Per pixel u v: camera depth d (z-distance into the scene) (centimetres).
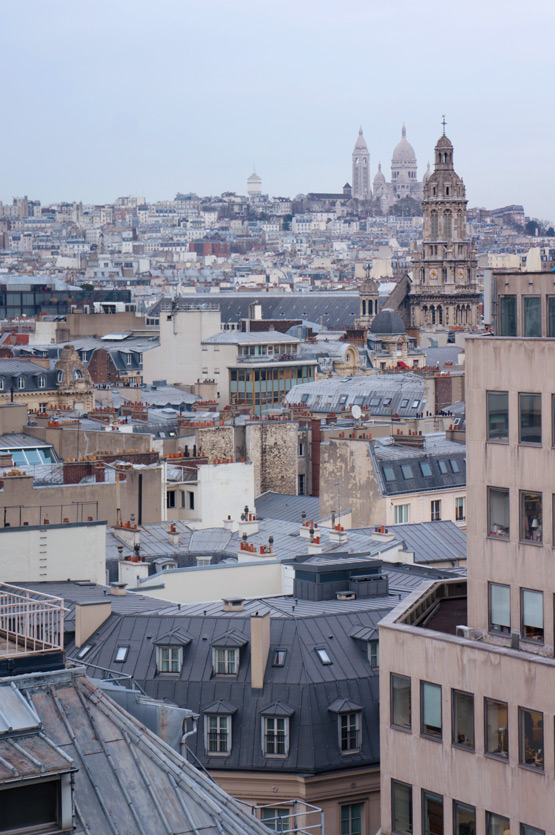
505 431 9225
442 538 18000
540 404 9031
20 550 14238
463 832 8938
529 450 9088
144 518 18650
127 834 6338
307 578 13050
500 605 9300
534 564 9081
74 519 18025
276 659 11531
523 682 8569
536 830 8556
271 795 11038
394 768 9288
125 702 7381
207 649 11662
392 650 9288
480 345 9300
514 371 9144
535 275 9375
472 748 8869
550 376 8962
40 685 6669
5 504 17538
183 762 6662
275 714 11094
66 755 6106
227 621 11944
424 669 9100
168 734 7312
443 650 8988
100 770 6481
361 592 12950
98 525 14562
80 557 14462
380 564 13288
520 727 8619
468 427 9394
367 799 11144
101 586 14012
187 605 12888
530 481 9088
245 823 6625
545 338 9038
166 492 19638
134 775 6512
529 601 9131
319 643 11694
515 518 9181
